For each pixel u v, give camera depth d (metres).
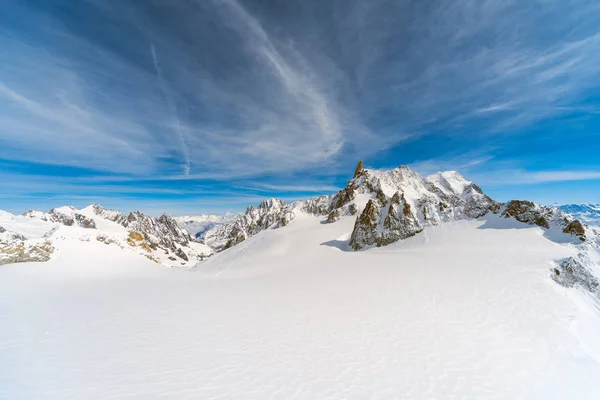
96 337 15.61
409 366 13.64
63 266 37.75
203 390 10.93
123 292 27.75
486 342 16.39
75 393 10.09
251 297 26.14
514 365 14.26
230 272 54.47
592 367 14.90
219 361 13.44
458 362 14.20
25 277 31.17
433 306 21.80
